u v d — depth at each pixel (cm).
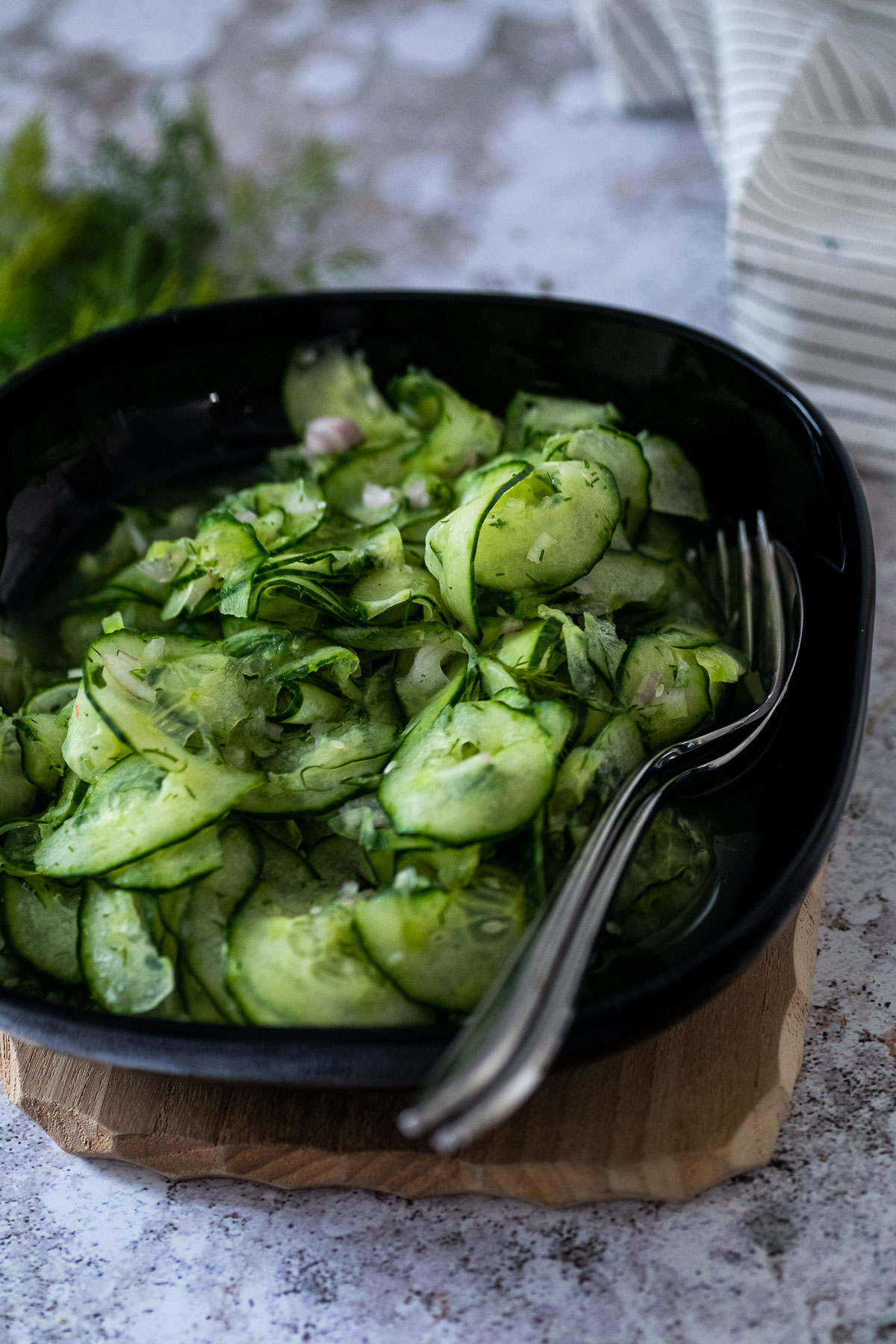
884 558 60
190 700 47
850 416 62
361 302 55
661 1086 44
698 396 53
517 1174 43
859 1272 43
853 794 52
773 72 66
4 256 76
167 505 57
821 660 47
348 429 56
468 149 85
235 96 92
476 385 57
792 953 46
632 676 47
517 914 42
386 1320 43
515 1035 37
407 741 45
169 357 55
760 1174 44
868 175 62
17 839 46
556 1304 43
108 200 78
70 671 52
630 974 43
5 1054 46
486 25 96
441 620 49
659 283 73
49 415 54
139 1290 43
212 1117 44
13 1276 44
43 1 102
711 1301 42
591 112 87
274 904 43
